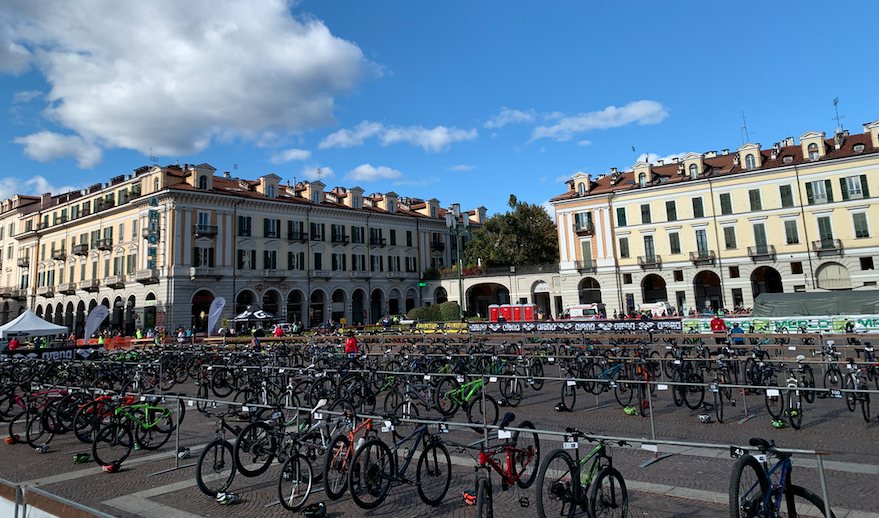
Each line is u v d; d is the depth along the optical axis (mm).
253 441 8531
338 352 23797
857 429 10477
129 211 54469
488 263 67875
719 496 7199
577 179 61062
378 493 7500
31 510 4762
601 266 57844
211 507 7633
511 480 7281
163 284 49219
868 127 51594
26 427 11312
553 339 26922
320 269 60625
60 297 62688
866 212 47375
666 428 11188
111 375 16688
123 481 8891
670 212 55500
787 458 5523
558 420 12211
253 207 55812
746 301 51531
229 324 51625
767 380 13297
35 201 75062
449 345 22406
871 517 6270
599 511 6219
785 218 50531
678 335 23016
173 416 11234
